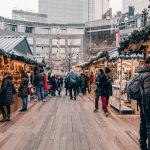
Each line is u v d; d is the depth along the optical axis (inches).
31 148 324.5
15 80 739.4
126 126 456.1
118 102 646.5
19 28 4224.9
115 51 783.1
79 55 3762.3
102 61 933.2
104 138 372.5
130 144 338.6
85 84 1207.6
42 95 898.1
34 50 3964.1
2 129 440.8
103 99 566.9
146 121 264.7
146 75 261.4
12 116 577.0
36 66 1083.9
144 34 372.2
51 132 413.7
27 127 454.6
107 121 505.7
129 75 739.4
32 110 674.8
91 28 4244.6
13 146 335.3
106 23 4089.6
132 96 277.0
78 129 434.9
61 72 2079.2
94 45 3026.6
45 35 3991.1
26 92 656.4
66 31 4576.8
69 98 1045.2
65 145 336.2
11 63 702.5
